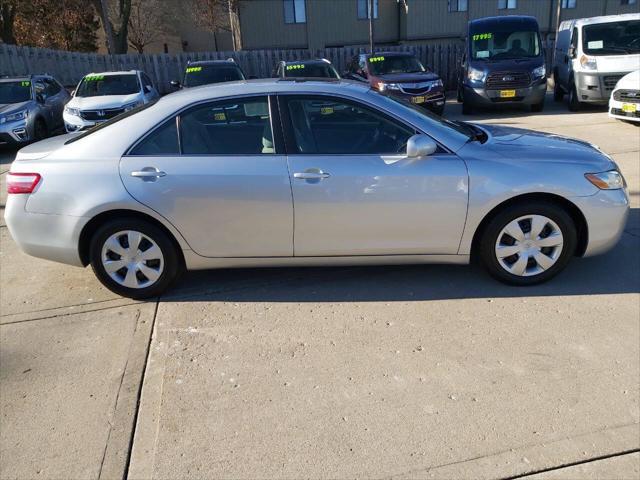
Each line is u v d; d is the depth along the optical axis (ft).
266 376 10.39
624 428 8.73
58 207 12.82
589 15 100.53
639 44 40.14
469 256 13.17
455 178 12.50
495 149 13.01
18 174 13.10
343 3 95.76
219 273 14.96
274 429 9.02
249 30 94.79
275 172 12.53
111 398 9.96
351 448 8.55
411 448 8.50
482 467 8.09
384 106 12.89
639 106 31.94
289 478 8.05
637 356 10.53
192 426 9.16
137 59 70.28
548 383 9.86
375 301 13.08
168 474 8.20
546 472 7.97
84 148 13.01
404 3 94.79
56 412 9.66
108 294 14.12
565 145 13.62
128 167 12.67
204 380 10.35
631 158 25.58
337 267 14.99
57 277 15.35
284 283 14.23
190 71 48.91
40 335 12.23
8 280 15.31
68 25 80.23
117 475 8.23
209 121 12.87
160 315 12.85
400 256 13.16
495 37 45.47
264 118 12.84
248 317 12.60
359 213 12.66
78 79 65.26
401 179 12.48
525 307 12.48
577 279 13.74
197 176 12.53
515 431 8.76
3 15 72.18
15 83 40.73
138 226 12.93
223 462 8.38
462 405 9.39
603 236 13.10
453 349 11.00
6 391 10.29
